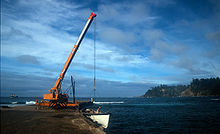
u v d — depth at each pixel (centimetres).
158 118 4169
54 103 4019
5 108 3891
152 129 2858
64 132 1814
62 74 4309
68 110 3719
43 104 4053
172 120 3819
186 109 6562
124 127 3030
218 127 2980
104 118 2962
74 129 2003
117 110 6556
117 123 3453
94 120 2970
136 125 3225
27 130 1708
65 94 4378
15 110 3434
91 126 2281
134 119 4028
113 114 5116
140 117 4394
